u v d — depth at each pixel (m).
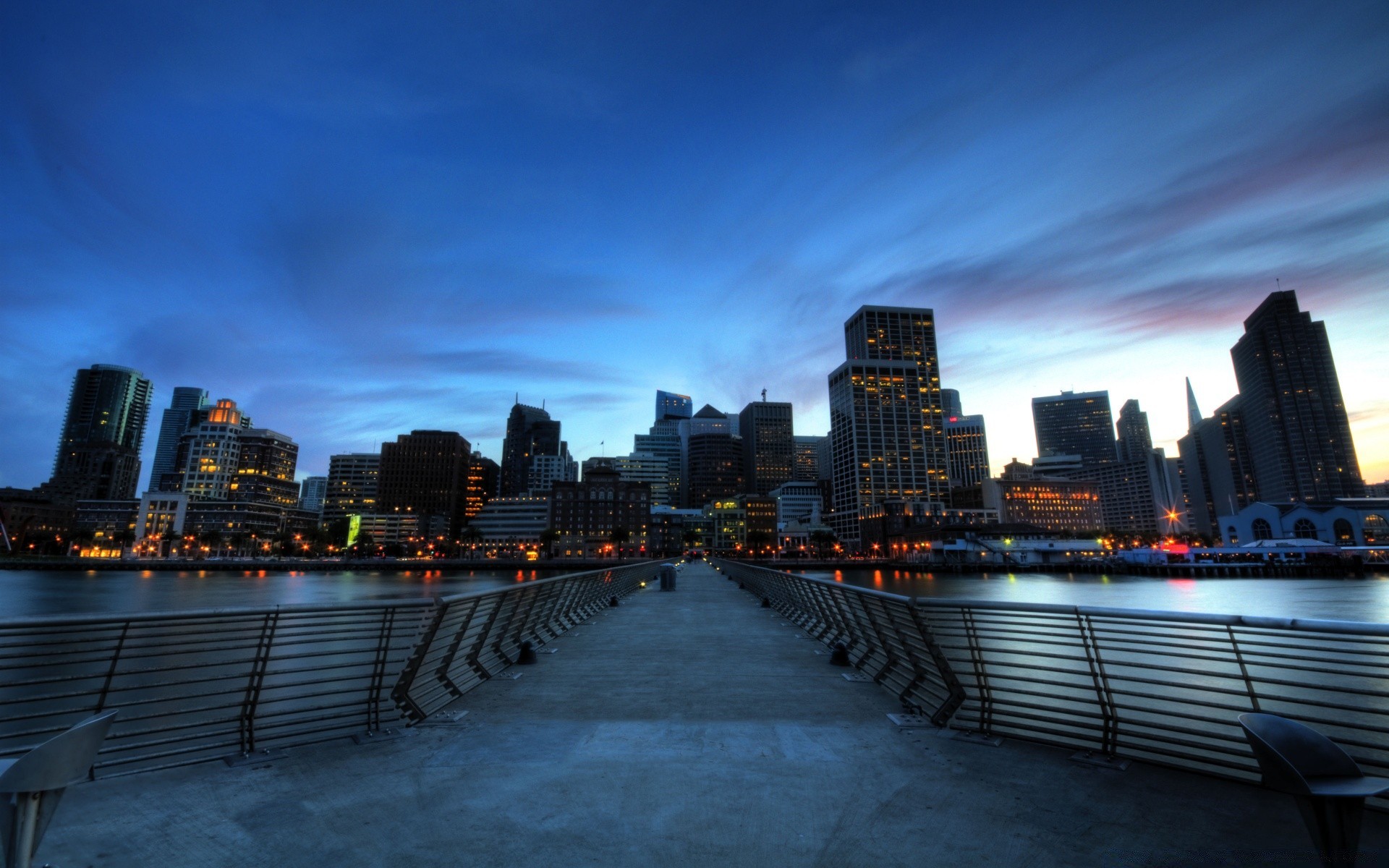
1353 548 150.88
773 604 25.11
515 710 8.49
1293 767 3.39
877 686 10.00
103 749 5.76
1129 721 6.30
